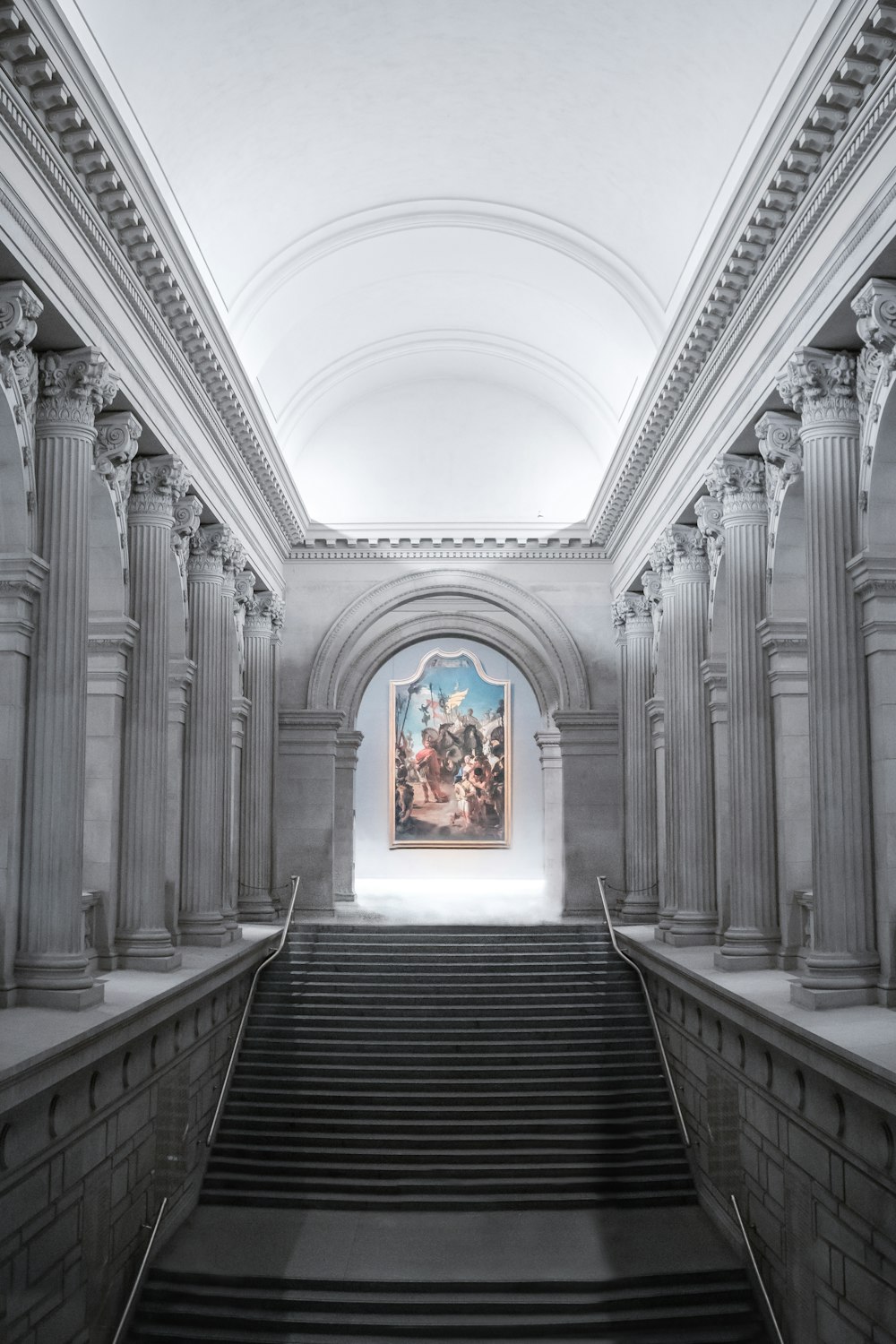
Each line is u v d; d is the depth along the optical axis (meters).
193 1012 16.41
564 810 28.41
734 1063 14.70
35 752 12.98
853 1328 10.70
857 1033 11.08
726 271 15.08
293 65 16.92
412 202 21.89
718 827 20.33
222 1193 16.11
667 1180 16.39
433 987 20.78
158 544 17.34
